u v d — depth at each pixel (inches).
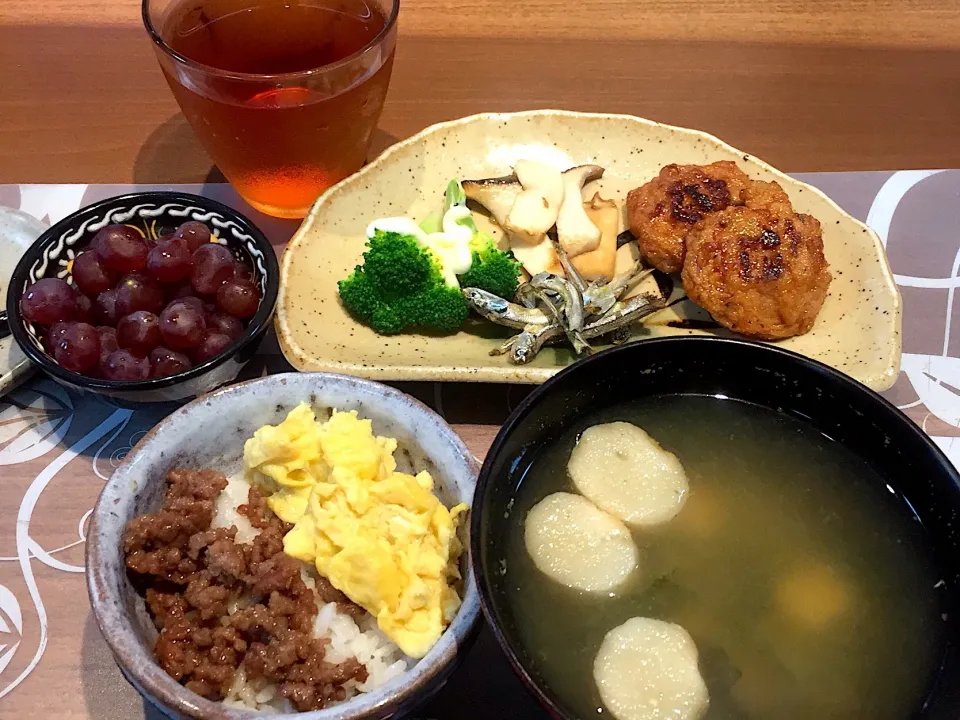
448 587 8.8
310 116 12.0
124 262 11.2
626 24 17.7
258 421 9.9
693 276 12.5
